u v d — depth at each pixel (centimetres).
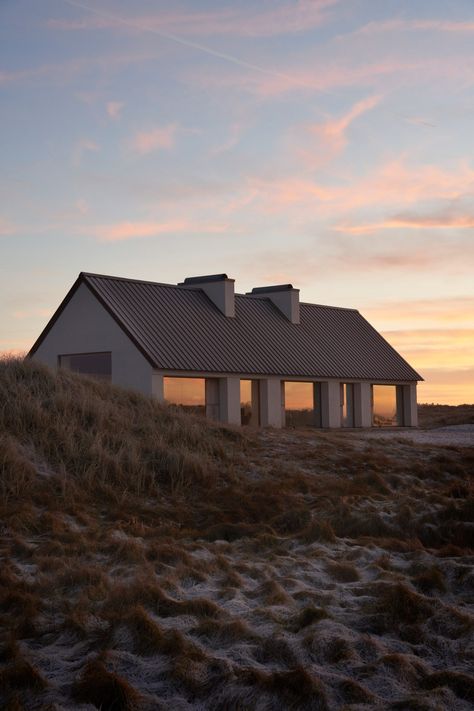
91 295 3253
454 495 1440
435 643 684
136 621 712
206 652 669
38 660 661
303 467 1714
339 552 1045
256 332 3719
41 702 585
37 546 1073
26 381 1866
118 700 577
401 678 611
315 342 3975
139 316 3259
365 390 3988
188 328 3384
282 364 3572
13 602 817
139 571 917
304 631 705
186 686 606
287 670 629
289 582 881
